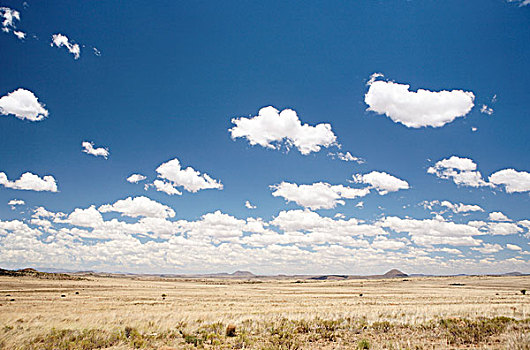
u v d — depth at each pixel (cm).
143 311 3067
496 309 2692
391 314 2316
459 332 1644
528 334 1434
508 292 8000
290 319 2133
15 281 9294
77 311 3106
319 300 5197
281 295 6775
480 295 6556
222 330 1823
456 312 2405
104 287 8406
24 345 1378
